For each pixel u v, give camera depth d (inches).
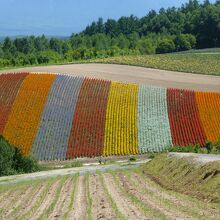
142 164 1699.1
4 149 1797.5
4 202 1054.4
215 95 2758.4
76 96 2630.4
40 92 2623.0
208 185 989.8
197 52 6304.1
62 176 1476.4
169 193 1009.5
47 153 2143.2
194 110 2566.4
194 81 3710.6
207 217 724.0
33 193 1143.0
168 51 7416.3
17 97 2559.1
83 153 2153.1
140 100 2645.2
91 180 1305.4
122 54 6771.7
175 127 2391.7
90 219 768.3
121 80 3563.0
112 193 1043.3
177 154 1585.9
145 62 4709.6
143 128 2362.2
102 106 2544.3
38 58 5826.8
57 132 2290.8
